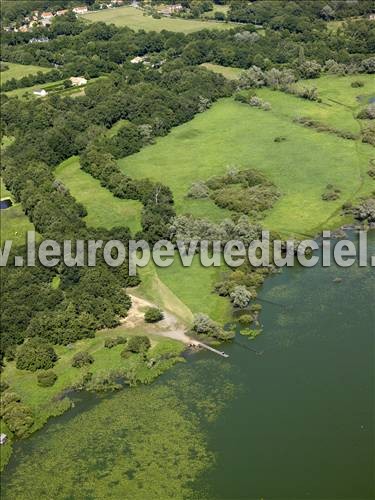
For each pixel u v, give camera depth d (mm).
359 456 132125
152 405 149750
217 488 128250
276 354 160875
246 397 148500
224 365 158750
